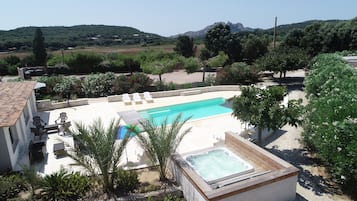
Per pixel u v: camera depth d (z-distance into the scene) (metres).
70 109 20.17
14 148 11.63
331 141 9.16
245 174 9.48
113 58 48.53
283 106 11.15
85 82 24.78
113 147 8.95
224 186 8.29
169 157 9.92
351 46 39.94
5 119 10.45
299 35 43.00
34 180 8.88
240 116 11.72
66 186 8.85
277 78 30.73
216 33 48.72
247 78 27.14
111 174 9.16
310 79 16.89
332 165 9.62
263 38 46.47
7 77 41.16
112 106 20.83
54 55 56.75
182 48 53.03
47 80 25.09
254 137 13.68
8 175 10.08
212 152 11.30
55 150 12.02
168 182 9.61
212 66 38.69
